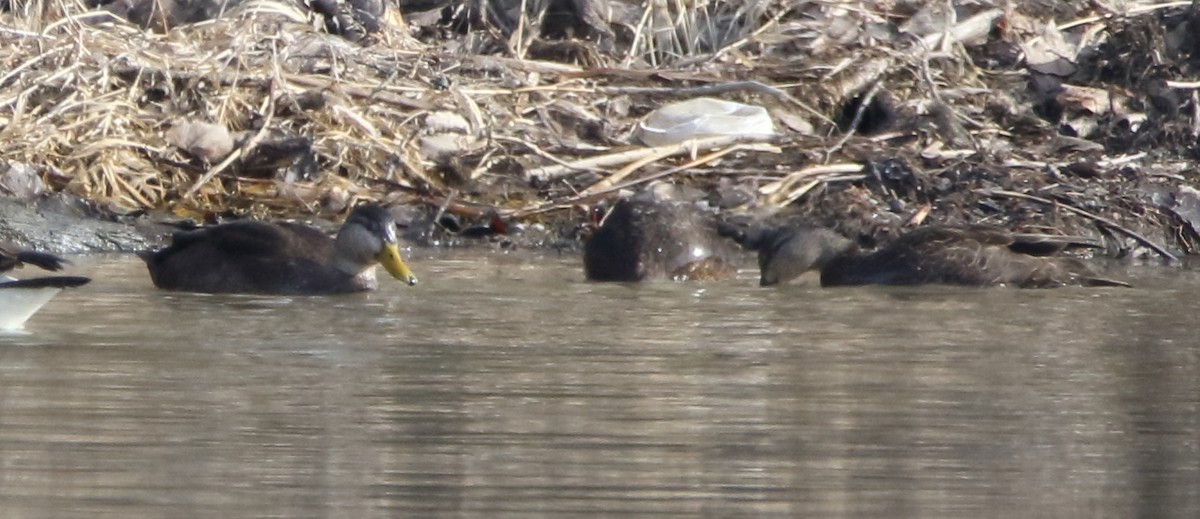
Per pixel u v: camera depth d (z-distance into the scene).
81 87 17.95
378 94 18.34
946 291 14.16
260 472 8.41
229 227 14.27
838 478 8.44
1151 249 16.69
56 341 11.44
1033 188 17.52
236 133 17.81
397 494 8.11
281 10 19.67
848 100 19.48
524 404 9.77
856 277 14.62
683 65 19.81
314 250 14.12
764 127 18.45
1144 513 7.92
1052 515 7.87
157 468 8.46
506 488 8.22
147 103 18.16
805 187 17.39
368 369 10.64
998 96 19.62
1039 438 9.18
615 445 8.95
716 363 10.89
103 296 13.59
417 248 16.48
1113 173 18.12
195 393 9.95
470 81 18.98
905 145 18.58
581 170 17.52
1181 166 18.66
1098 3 21.23
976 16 20.69
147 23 19.88
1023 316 12.79
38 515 7.72
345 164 17.58
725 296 13.81
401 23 20.30
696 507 7.96
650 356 11.11
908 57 19.81
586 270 14.89
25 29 18.75
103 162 17.12
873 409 9.73
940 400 9.98
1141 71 19.95
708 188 17.38
